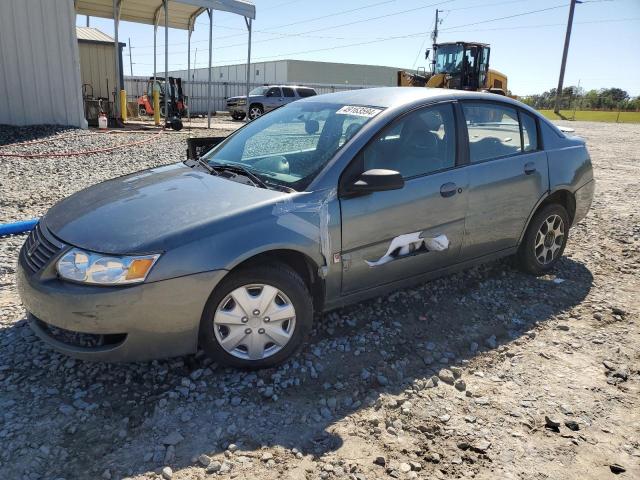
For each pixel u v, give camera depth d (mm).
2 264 4730
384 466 2508
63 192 7578
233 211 3068
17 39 13648
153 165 10062
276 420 2809
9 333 3549
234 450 2564
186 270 2850
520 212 4414
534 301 4363
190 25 20422
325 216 3270
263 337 3172
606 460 2605
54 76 14391
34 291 2902
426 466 2525
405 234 3664
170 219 3021
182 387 3031
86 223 3102
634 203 8133
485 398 3062
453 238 3969
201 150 4695
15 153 10562
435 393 3100
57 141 12492
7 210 6535
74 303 2771
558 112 43000
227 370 3221
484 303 4289
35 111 14289
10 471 2379
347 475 2441
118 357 2877
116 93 18844
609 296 4512
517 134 4477
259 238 3023
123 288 2770
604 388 3197
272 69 57562
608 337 3816
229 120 27094
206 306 2990
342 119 3826
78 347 2914
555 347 3664
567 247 5789
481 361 3471
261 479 2393
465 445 2664
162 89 24531
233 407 2896
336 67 59469
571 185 4773
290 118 4227
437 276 4035
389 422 2820
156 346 2910
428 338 3734
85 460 2473
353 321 3896
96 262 2799
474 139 4137
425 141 3846
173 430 2693
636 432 2818
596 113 44906
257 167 3715
